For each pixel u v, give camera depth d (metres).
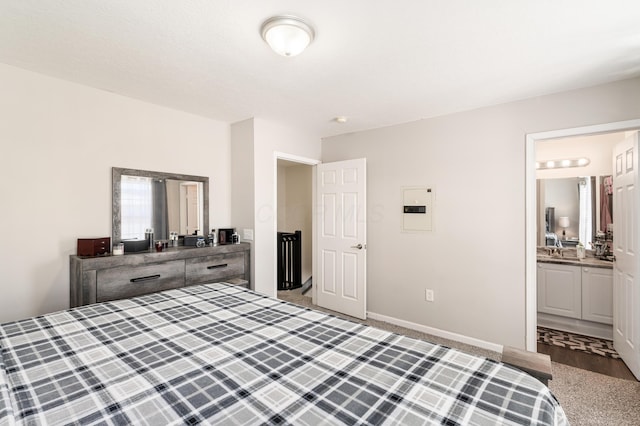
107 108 2.59
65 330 1.35
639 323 2.29
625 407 2.00
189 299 1.85
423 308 3.28
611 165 3.50
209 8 1.50
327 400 0.84
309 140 3.98
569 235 3.73
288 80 2.34
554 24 1.61
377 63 2.06
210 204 3.35
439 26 1.64
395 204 3.49
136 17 1.58
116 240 2.62
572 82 2.34
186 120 3.14
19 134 2.17
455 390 0.89
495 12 1.51
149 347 1.18
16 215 2.17
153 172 2.87
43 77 2.27
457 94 2.60
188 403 0.82
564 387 2.23
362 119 3.33
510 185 2.76
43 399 0.84
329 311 3.95
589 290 3.21
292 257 5.33
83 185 2.46
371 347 1.19
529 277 2.67
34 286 2.24
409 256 3.38
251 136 3.32
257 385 0.91
